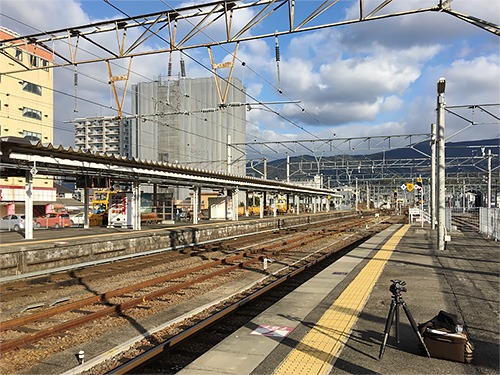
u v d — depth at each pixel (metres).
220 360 5.99
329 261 18.69
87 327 8.47
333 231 36.25
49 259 14.71
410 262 15.46
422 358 6.04
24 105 46.19
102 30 15.09
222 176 31.14
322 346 6.52
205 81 77.00
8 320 8.67
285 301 9.48
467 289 10.67
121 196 27.16
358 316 8.19
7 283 12.84
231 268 15.62
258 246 24.20
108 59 15.22
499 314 8.33
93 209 41.38
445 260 15.95
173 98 75.00
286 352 6.28
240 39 13.32
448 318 6.16
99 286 12.75
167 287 12.06
